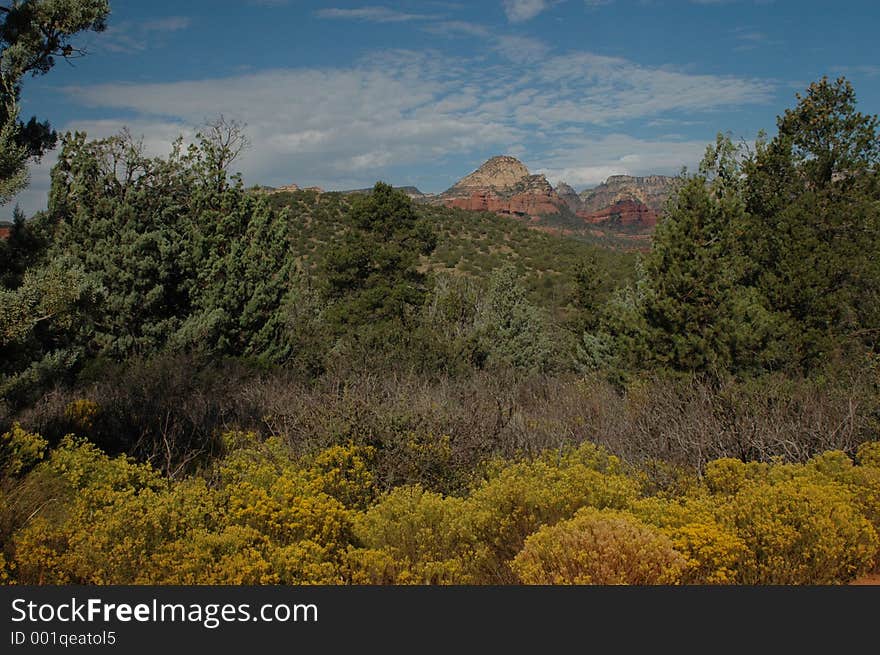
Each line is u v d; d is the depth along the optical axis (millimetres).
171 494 5738
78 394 11797
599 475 6711
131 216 17125
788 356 13336
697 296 13578
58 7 7129
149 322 16766
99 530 4891
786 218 14312
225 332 18469
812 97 15039
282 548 5055
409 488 6562
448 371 16016
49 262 7715
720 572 4941
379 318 30609
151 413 10484
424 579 5055
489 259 63000
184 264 18172
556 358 23797
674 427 9703
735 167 16109
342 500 6855
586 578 4688
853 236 14336
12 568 4688
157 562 4617
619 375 14539
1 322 6648
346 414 8312
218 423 10812
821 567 5234
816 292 13484
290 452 8062
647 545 4836
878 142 14375
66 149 17391
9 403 9516
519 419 10180
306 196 66500
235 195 22625
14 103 6891
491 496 6176
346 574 5141
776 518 5449
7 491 6168
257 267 19516
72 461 6668
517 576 5328
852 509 5770
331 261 33250
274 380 14773
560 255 66812
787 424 9312
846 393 10000
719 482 7332
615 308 16047
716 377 12688
